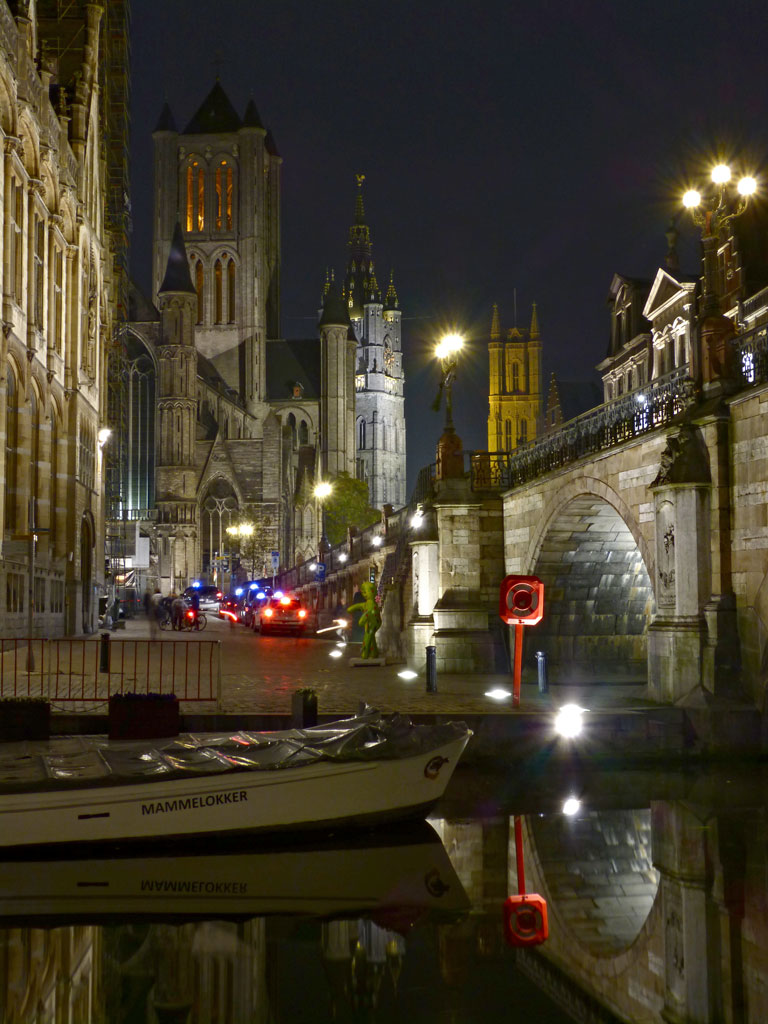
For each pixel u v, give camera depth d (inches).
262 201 6515.8
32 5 1588.3
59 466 1855.3
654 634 797.2
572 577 1167.6
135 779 499.8
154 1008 295.6
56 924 378.9
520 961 338.0
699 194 833.5
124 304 3243.1
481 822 551.5
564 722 712.4
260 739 577.9
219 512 5211.6
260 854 491.5
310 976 323.9
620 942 357.7
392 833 531.5
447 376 1270.9
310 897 413.7
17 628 1502.2
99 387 2317.9
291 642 1895.9
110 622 2363.4
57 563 1806.1
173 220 6486.2
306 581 2731.3
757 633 719.1
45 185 1701.5
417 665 1216.2
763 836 512.1
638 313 2053.4
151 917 387.5
